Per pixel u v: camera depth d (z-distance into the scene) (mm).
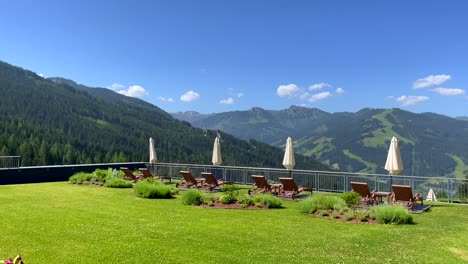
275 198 12789
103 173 20422
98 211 11484
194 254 7051
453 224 10125
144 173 19969
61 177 21797
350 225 9820
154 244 7730
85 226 9328
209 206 12539
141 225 9547
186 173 17453
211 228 9289
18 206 12227
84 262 6535
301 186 15977
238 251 7273
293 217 10836
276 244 7836
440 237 8594
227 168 20516
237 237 8398
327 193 16453
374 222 10180
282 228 9383
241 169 19984
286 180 14734
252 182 19594
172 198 14508
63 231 8758
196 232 8844
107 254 7008
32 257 6785
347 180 16453
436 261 6797
